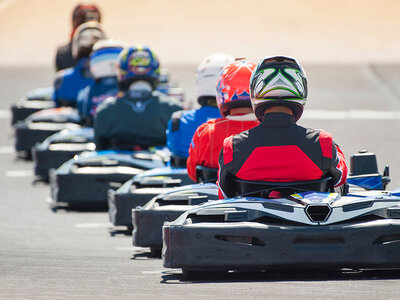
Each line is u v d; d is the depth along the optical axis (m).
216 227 19.53
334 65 106.56
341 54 118.56
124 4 156.00
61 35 140.75
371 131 61.94
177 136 29.67
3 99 84.19
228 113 25.22
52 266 24.16
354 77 95.50
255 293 17.92
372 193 21.31
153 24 142.88
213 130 25.41
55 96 55.19
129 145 36.28
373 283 18.88
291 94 20.94
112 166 35.97
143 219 25.66
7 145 60.94
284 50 123.50
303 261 19.22
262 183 21.03
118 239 30.14
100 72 44.28
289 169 20.86
